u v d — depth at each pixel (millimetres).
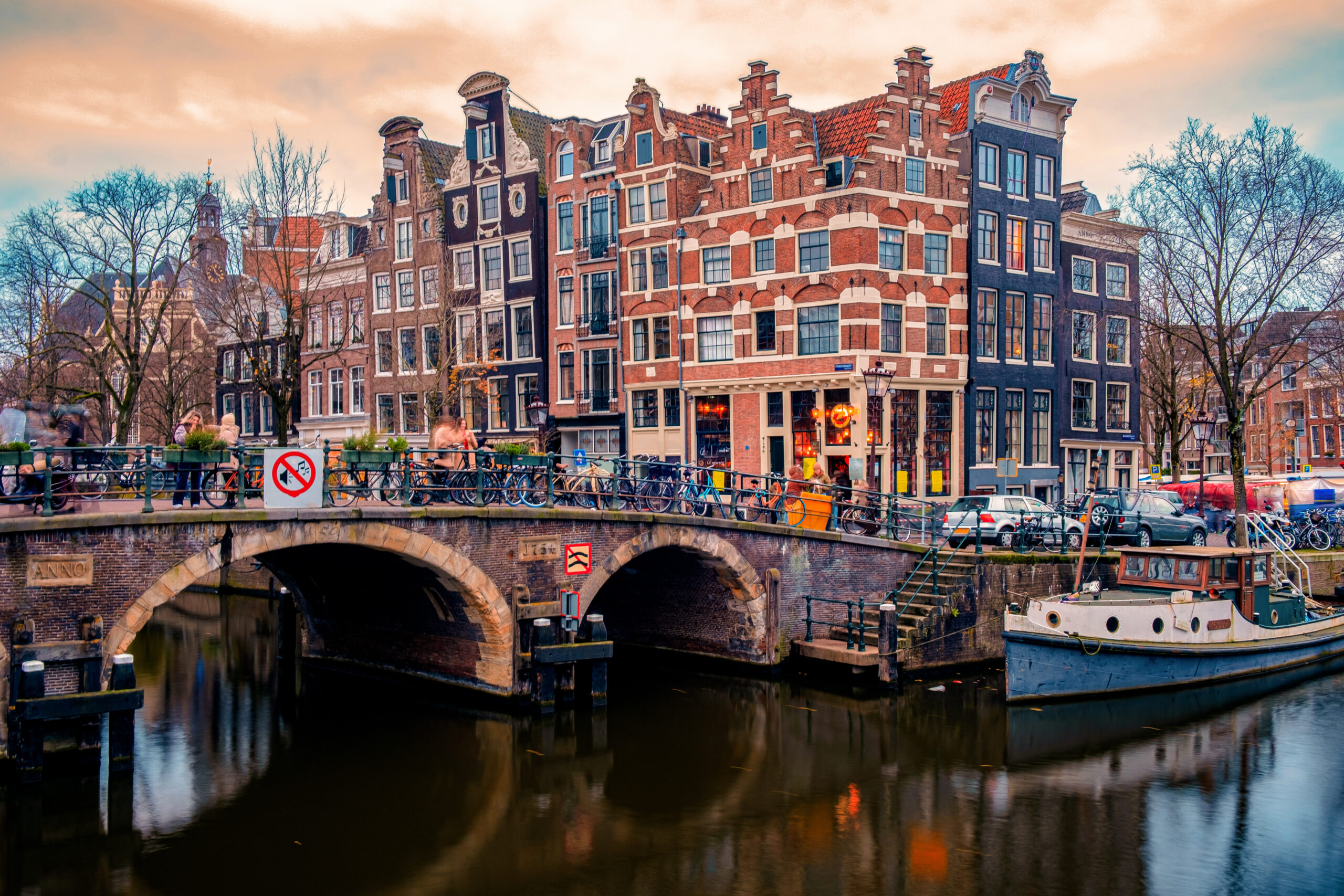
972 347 33062
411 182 40844
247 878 12672
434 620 20750
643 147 35406
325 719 19359
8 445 14219
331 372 43938
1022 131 34406
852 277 30609
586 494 20578
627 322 36031
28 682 13773
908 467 31797
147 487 15125
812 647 22188
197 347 41000
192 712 19922
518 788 15805
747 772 16516
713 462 34281
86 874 12727
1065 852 13484
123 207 30609
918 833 14133
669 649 24781
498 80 38875
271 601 33062
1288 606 22656
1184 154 25469
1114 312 37500
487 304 39688
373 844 13766
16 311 35844
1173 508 26328
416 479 19250
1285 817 14562
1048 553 23812
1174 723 18750
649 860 13344
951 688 21203
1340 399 53250
